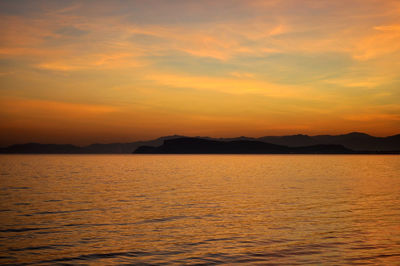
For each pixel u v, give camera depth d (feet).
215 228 65.26
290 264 44.52
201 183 166.30
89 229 64.80
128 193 123.54
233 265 44.32
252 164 446.60
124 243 54.85
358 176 217.15
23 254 49.21
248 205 94.22
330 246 52.44
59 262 45.93
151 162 536.01
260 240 56.18
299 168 333.21
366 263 44.65
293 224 68.54
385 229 63.82
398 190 132.36
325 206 91.97
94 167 352.90
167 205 94.79
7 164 424.87
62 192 126.72
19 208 89.76
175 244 54.19
